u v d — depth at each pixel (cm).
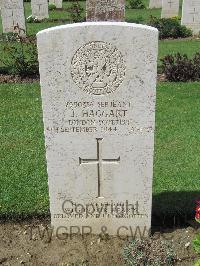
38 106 278
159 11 725
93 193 148
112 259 142
